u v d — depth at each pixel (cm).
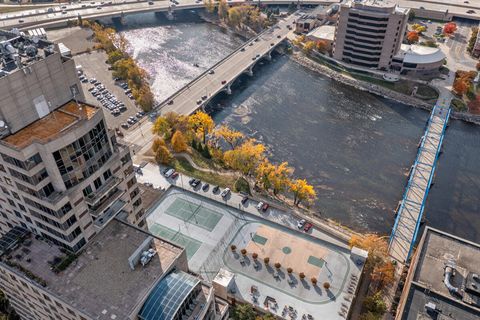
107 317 8681
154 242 10194
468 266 11494
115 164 10362
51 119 9388
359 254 14325
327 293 13550
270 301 13312
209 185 18638
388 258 15825
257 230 15825
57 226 9462
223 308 10731
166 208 16838
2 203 10406
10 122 8781
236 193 18125
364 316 13212
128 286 9225
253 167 19050
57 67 9431
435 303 10406
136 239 10250
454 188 19912
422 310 10312
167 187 18412
